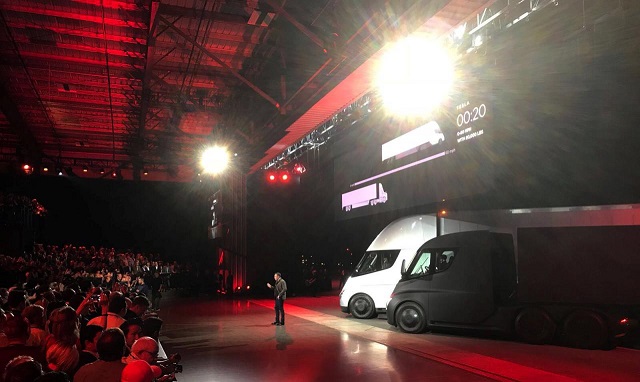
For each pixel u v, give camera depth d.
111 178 34.69
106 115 24.69
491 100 15.84
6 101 21.67
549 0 12.49
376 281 16.94
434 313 13.02
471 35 14.79
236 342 12.55
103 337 3.71
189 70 19.31
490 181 16.03
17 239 27.06
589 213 13.84
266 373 9.08
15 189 35.31
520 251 11.64
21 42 16.86
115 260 28.72
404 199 20.78
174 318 18.33
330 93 14.75
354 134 25.42
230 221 32.25
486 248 12.57
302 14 13.91
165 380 4.08
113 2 14.02
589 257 10.87
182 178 36.50
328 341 12.48
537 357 10.12
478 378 8.48
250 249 29.64
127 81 20.36
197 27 15.88
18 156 31.45
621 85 12.92
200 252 41.50
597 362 9.61
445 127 18.06
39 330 5.65
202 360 10.33
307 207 30.42
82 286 10.23
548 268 11.29
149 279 23.72
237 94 21.48
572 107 14.27
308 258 30.78
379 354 10.69
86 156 33.06
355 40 12.50
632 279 10.46
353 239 30.61
